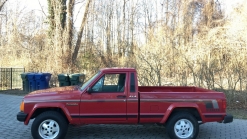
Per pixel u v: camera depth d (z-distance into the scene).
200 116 6.21
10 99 12.90
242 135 6.98
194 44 16.58
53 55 19.95
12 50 28.25
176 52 14.61
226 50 13.74
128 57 17.30
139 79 12.35
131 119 6.11
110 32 27.06
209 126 7.96
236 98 11.12
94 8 24.55
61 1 21.14
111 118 6.08
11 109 10.27
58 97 6.05
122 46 21.48
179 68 12.82
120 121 6.12
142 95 6.13
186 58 12.62
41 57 21.61
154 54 13.34
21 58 23.50
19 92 15.49
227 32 16.95
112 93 6.11
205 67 11.74
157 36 18.83
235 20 18.42
